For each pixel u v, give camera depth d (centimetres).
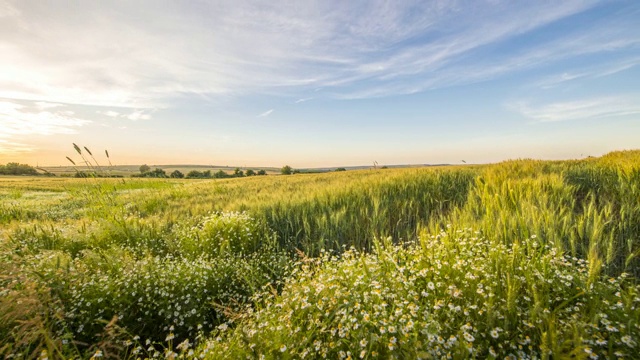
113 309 349
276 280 496
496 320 236
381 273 328
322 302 279
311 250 634
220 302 416
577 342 189
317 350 232
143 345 339
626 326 212
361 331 228
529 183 666
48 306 327
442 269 318
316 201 872
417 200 814
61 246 630
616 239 422
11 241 626
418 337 222
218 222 714
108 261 466
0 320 283
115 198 855
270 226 753
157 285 398
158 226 771
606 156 1331
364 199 835
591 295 258
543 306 252
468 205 629
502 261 319
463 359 197
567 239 426
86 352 279
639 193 534
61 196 2127
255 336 251
